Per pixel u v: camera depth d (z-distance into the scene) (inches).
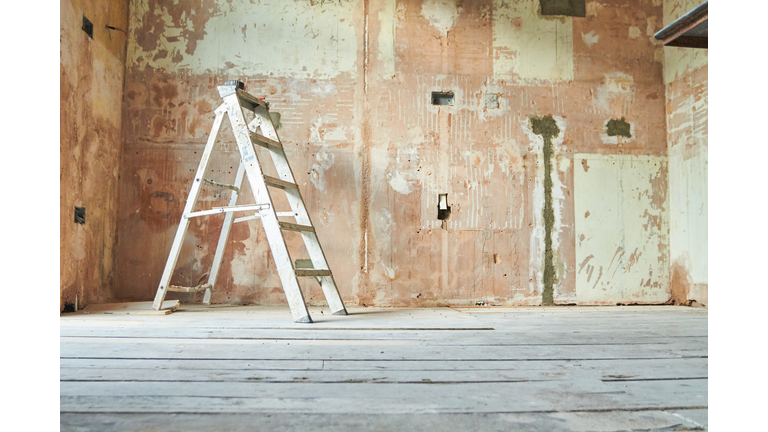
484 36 169.9
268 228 116.2
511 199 165.2
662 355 78.2
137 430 43.2
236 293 154.9
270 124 137.6
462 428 44.9
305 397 53.6
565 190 167.3
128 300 152.4
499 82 168.9
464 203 163.6
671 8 171.9
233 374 63.0
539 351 80.8
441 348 82.6
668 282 167.8
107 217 148.1
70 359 70.6
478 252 162.6
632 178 170.1
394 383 59.8
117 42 153.9
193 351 77.1
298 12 164.7
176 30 161.2
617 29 174.7
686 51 164.2
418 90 165.6
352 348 81.6
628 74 173.6
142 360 70.4
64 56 123.1
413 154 163.6
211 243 156.2
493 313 137.5
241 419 46.4
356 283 158.2
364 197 160.9
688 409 51.2
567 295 163.9
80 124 131.6
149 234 155.2
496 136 167.0
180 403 50.9
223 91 125.2
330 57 164.2
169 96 159.3
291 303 112.9
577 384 60.4
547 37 171.8
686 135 163.2
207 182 136.3
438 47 167.9
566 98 170.6
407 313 135.0
